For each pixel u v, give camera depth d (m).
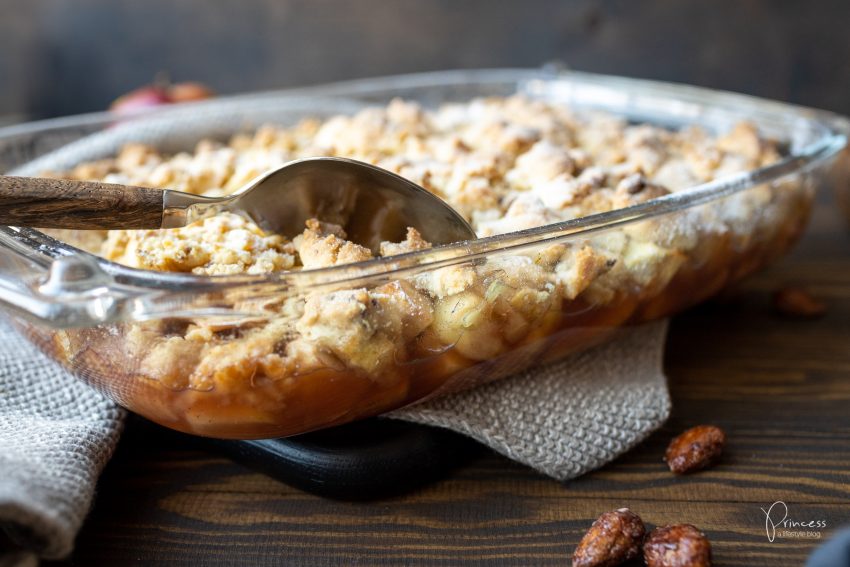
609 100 0.78
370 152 0.61
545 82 0.81
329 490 0.51
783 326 0.65
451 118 0.71
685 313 0.66
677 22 0.98
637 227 0.53
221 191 0.58
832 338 0.63
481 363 0.51
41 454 0.48
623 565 0.48
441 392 0.52
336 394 0.48
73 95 1.04
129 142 0.69
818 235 0.77
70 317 0.43
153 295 0.44
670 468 0.53
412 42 1.02
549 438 0.52
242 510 0.51
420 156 0.61
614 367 0.57
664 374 0.59
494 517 0.50
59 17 1.01
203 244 0.51
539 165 0.58
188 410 0.48
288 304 0.46
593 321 0.53
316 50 1.02
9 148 0.67
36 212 0.47
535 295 0.50
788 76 0.99
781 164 0.58
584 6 0.99
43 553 0.46
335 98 0.78
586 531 0.50
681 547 0.47
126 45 1.02
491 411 0.53
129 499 0.52
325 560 0.49
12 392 0.54
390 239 0.53
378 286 0.47
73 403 0.53
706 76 1.00
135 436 0.55
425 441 0.52
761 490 0.52
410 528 0.50
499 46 1.01
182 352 0.47
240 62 1.03
